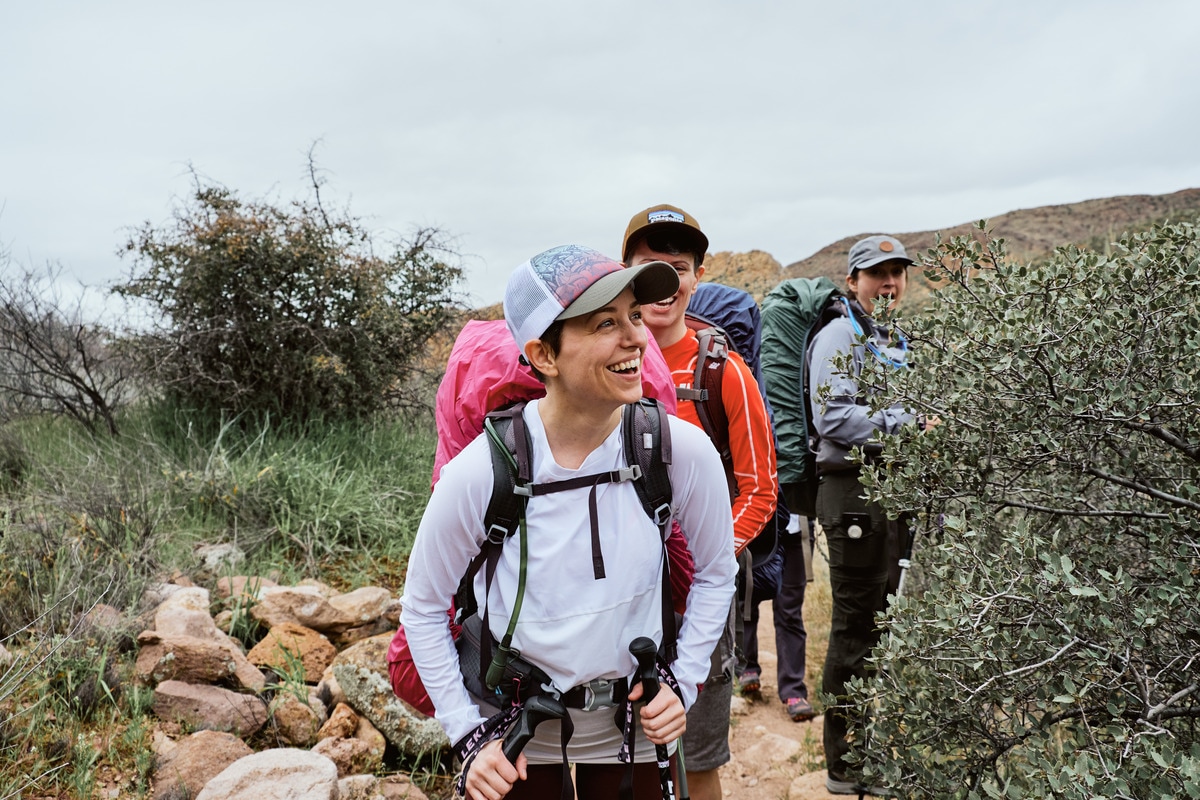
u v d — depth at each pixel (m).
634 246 2.83
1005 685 2.20
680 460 1.85
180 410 6.84
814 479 3.96
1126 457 2.50
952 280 2.58
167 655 3.56
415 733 3.49
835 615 3.50
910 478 2.57
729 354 2.84
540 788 2.00
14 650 3.51
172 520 5.10
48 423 6.90
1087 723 2.10
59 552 4.23
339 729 3.46
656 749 1.92
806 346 3.94
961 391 2.43
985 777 2.36
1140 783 1.85
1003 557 2.34
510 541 1.81
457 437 2.09
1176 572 2.15
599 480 1.80
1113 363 2.34
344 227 7.41
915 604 2.44
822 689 3.54
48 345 6.78
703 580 2.02
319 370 6.78
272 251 6.91
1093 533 2.60
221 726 3.39
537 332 1.72
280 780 2.83
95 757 3.04
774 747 4.16
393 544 5.50
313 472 5.98
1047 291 2.40
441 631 1.90
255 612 4.25
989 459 2.47
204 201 7.11
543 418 1.83
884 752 2.47
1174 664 2.13
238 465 5.86
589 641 1.80
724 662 2.77
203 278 6.82
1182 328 2.28
